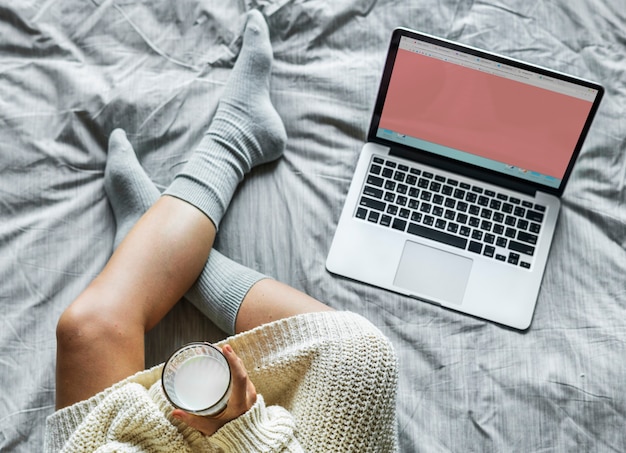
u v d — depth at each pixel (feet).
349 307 3.35
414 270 3.36
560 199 3.46
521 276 3.36
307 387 2.80
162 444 2.61
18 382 3.20
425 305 3.36
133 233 3.14
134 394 2.63
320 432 2.71
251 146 3.49
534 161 3.33
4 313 3.26
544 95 3.17
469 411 3.24
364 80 3.61
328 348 2.80
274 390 2.94
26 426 3.14
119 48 3.61
